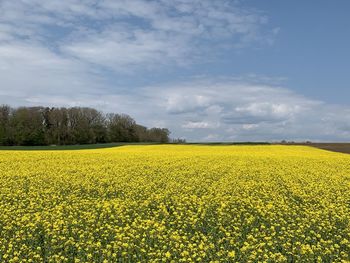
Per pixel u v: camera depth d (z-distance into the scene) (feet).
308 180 67.41
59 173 71.46
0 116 269.44
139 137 298.97
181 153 126.41
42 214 41.14
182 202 48.98
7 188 56.39
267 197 52.70
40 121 280.31
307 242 35.53
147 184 60.54
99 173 71.46
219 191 55.93
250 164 90.02
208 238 35.19
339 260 31.35
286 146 185.98
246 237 36.37
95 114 293.84
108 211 42.19
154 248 32.65
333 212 43.73
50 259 29.58
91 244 31.96
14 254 30.25
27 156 107.24
